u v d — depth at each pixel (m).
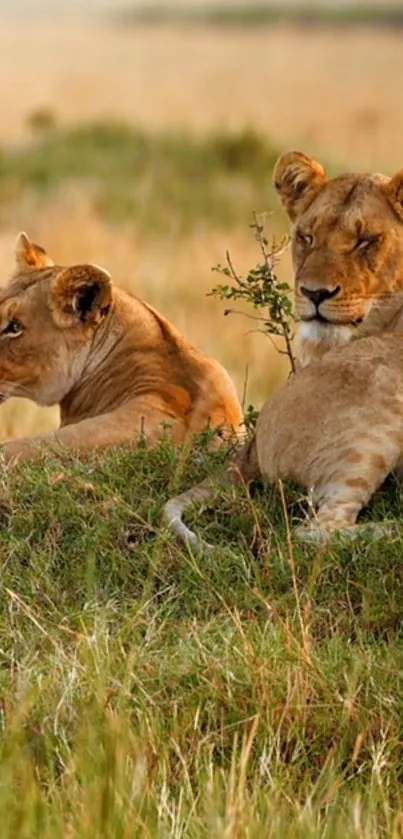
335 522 9.42
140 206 32.09
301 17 190.00
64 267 11.44
